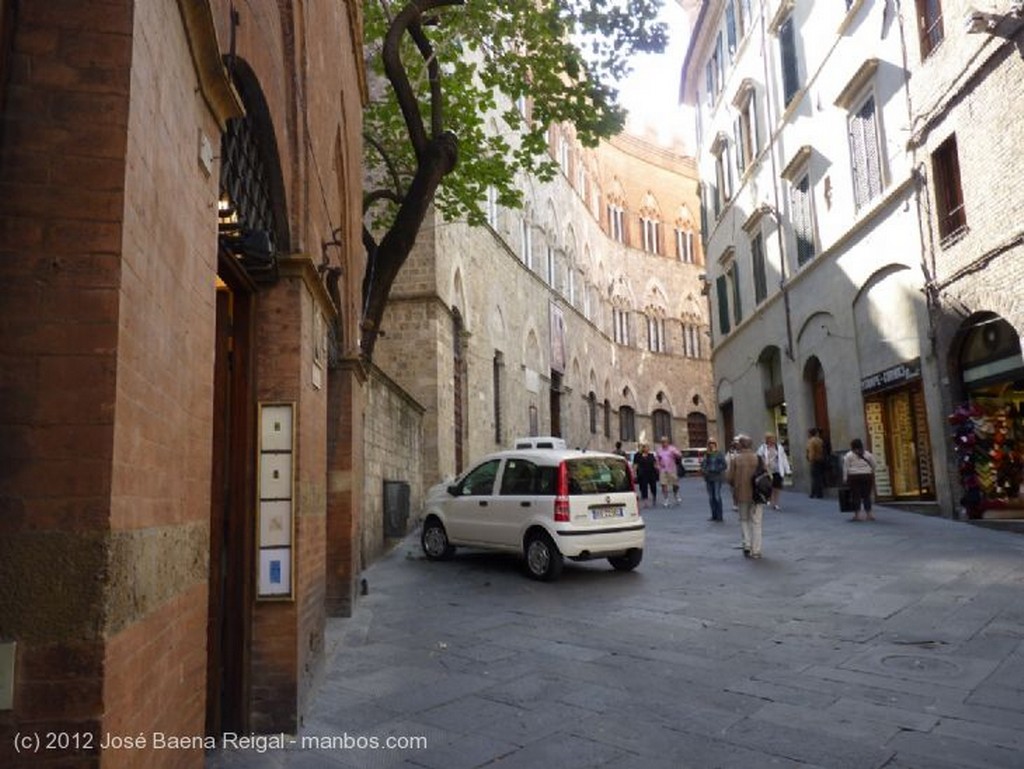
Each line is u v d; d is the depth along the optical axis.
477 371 25.62
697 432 55.69
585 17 12.59
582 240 43.75
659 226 55.91
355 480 9.15
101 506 2.25
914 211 16.06
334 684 5.97
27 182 2.31
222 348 5.18
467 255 24.89
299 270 5.33
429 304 21.09
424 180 11.73
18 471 2.22
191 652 3.14
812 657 6.49
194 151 3.21
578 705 5.41
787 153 23.11
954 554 10.86
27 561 2.19
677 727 4.95
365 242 13.88
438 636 7.52
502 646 7.09
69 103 2.37
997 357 13.76
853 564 10.63
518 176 32.56
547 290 35.88
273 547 5.10
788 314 23.25
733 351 29.53
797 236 22.58
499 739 4.79
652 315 53.94
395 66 11.90
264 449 5.18
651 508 21.02
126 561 2.36
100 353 2.29
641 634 7.45
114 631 2.27
